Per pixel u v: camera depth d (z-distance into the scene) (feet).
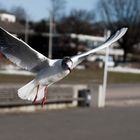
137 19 352.69
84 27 387.34
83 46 356.79
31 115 71.26
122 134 58.39
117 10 357.00
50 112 76.02
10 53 18.15
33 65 18.19
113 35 20.81
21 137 52.65
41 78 17.98
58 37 341.62
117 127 63.62
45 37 328.29
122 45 350.02
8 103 72.23
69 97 84.94
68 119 69.00
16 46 18.06
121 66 311.88
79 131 58.75
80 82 143.54
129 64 325.83
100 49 19.62
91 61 275.59
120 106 91.30
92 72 213.87
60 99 81.56
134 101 101.14
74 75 179.22
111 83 154.61
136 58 359.66
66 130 59.00
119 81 167.73
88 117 72.43
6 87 73.41
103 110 82.94
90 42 366.22
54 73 17.84
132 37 351.25
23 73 174.81
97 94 87.40
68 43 342.03
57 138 53.21
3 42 17.93
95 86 87.66
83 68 250.37
